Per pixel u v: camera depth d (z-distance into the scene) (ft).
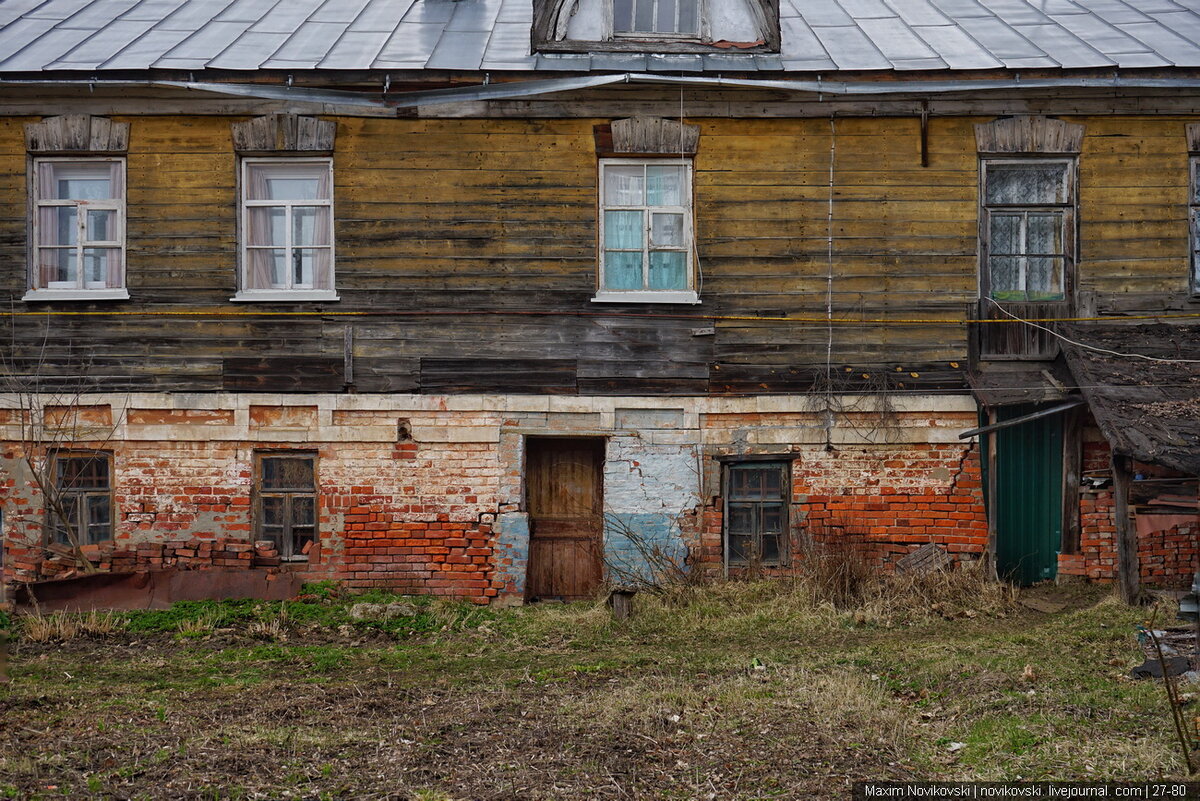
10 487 42.80
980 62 42.55
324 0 49.88
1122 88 42.68
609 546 43.16
